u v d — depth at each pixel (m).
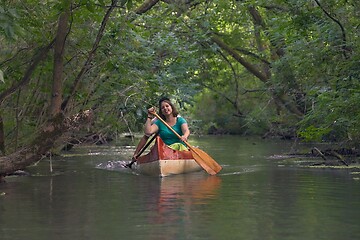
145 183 8.60
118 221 5.66
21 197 7.22
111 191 7.72
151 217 5.84
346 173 9.77
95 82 10.85
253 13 20.11
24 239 4.99
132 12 11.25
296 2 12.73
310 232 5.18
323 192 7.54
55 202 6.82
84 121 9.27
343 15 12.48
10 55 9.93
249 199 6.96
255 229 5.30
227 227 5.37
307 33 13.43
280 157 13.35
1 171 8.40
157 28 14.56
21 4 8.93
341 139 14.31
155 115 10.66
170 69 14.13
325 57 12.91
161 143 9.80
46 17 9.30
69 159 12.83
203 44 18.72
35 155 8.45
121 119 12.78
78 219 5.77
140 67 11.95
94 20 9.93
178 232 5.19
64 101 8.96
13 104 10.55
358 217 5.83
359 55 11.86
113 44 10.52
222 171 10.27
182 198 7.05
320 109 12.28
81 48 10.27
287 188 7.92
